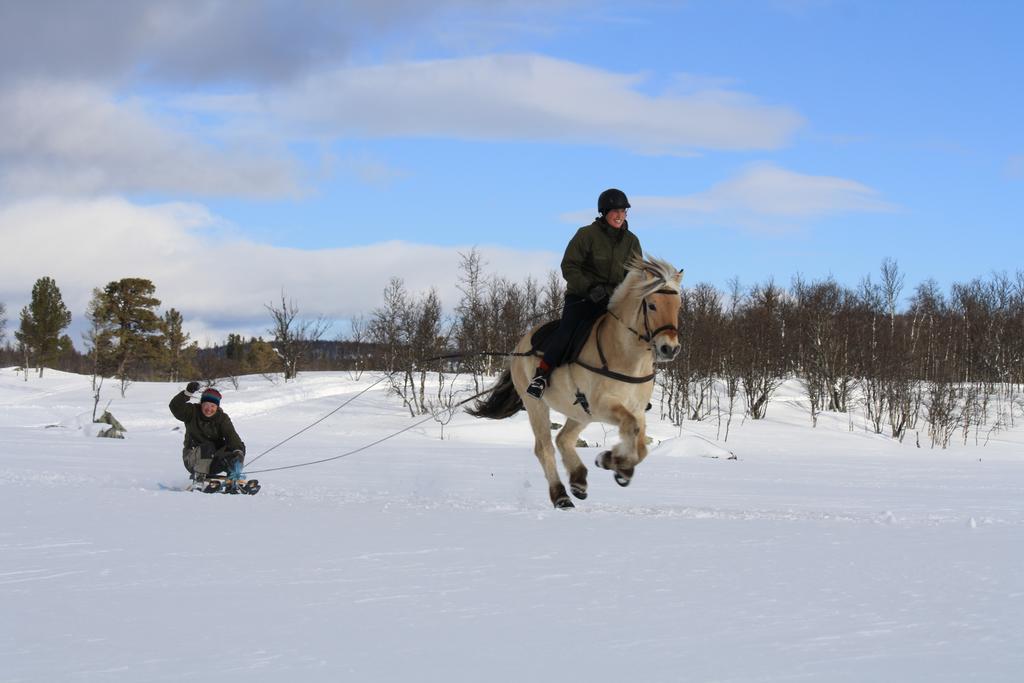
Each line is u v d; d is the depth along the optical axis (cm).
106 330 8119
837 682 344
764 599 497
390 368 5566
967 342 6894
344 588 541
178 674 372
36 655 402
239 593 529
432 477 1756
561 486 1093
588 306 1055
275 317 7094
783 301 7788
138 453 2180
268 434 4019
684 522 856
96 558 645
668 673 362
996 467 3112
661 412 5506
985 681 341
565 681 356
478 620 459
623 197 1081
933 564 601
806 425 5281
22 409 5200
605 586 539
